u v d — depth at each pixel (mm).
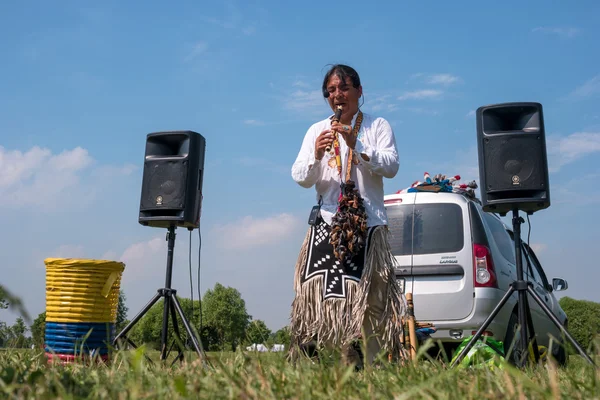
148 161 4957
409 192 6730
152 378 2121
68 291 5121
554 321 3918
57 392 1820
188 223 4836
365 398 1806
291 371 2227
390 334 3617
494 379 2176
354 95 3938
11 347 3041
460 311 6109
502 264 6453
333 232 3643
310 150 3996
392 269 3744
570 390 2021
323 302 3639
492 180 4461
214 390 1871
